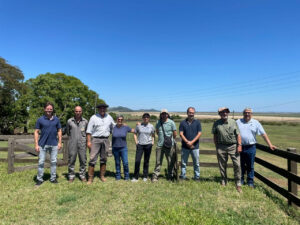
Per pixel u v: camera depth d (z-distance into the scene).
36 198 4.21
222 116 4.96
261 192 4.80
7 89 26.83
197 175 5.55
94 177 5.91
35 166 6.63
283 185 6.21
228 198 4.34
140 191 4.70
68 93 30.66
